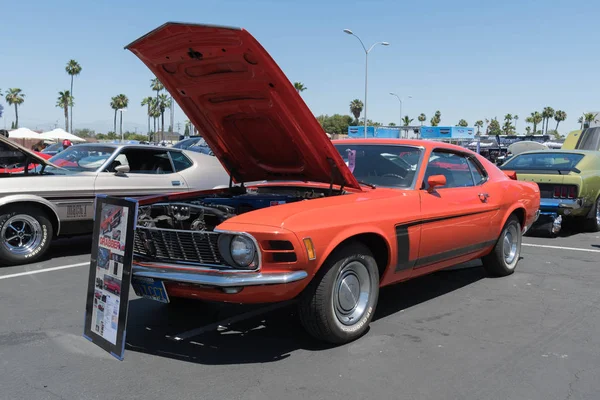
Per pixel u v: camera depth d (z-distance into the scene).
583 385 3.15
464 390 3.08
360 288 3.86
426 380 3.21
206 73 3.92
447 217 4.51
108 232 3.51
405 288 5.39
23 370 3.32
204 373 3.30
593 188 8.73
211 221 4.24
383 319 4.38
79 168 7.20
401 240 4.02
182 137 28.06
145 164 7.74
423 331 4.08
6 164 6.42
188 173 8.02
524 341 3.88
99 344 3.59
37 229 6.35
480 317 4.45
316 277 3.51
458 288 5.39
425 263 4.40
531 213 6.07
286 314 4.49
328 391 3.06
